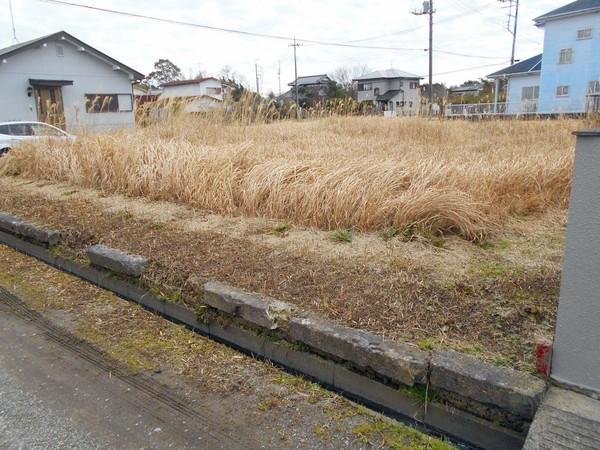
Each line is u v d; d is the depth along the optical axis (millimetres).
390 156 5570
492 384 1590
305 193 3617
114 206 4301
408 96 40906
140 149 5199
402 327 2031
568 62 23781
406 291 2350
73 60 17672
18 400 1962
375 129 9648
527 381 1590
